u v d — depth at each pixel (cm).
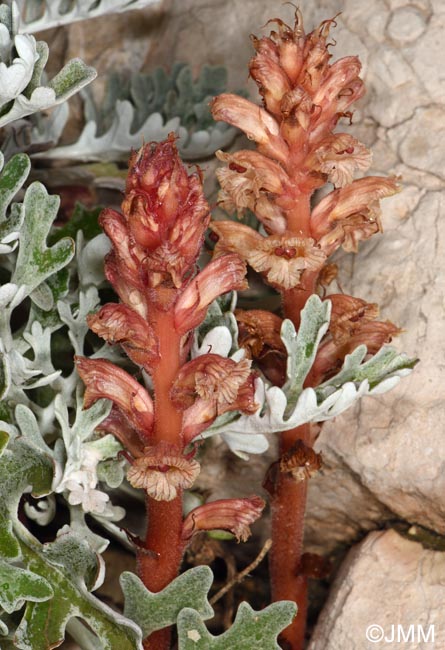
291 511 40
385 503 43
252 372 38
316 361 39
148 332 35
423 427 42
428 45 45
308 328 38
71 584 37
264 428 38
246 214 45
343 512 44
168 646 38
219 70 50
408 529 43
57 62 54
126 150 49
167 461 35
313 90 37
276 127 37
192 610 37
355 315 39
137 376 40
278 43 38
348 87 38
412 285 43
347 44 46
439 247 43
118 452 38
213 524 37
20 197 49
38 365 39
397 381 38
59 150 48
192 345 38
